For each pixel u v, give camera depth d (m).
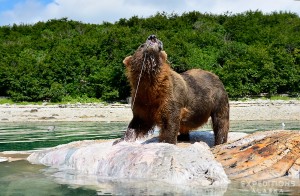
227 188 6.29
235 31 56.69
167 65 9.51
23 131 22.28
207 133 12.43
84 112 35.84
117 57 44.62
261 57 44.81
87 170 8.12
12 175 7.64
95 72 44.72
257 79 44.50
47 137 18.50
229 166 7.84
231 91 42.56
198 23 60.41
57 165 8.96
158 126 9.79
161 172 7.06
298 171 7.36
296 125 26.86
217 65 46.94
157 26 59.41
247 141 9.06
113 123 29.27
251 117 34.19
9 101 41.91
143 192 5.92
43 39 55.41
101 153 8.32
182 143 10.37
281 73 44.28
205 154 7.59
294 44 49.03
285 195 5.78
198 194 5.78
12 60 45.78
